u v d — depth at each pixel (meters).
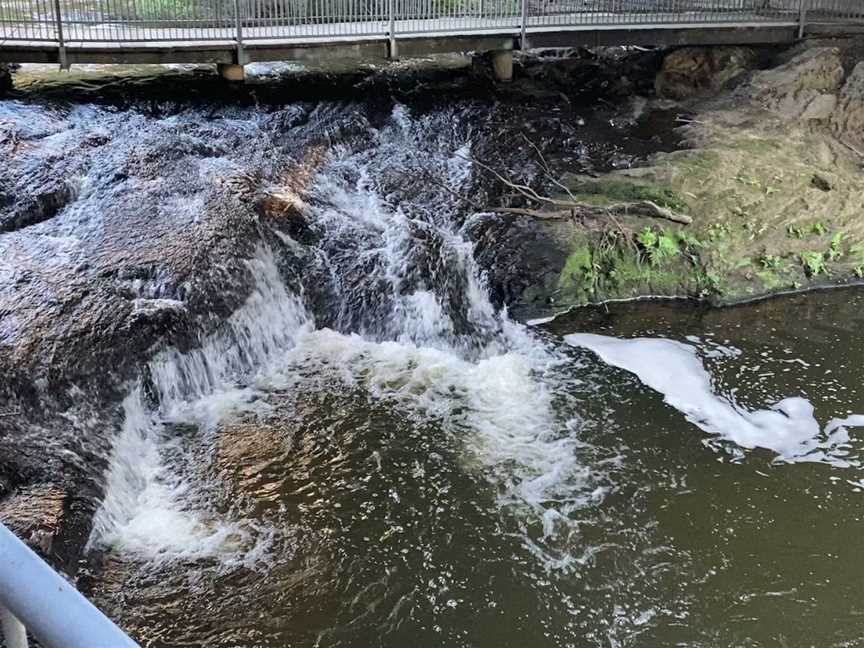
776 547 5.55
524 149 10.15
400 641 4.76
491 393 7.12
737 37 11.73
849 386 7.37
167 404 6.59
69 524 5.03
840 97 10.86
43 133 8.94
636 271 8.77
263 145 9.37
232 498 5.77
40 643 1.14
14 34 9.96
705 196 9.31
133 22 10.26
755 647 4.80
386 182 9.20
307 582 5.12
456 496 5.90
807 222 9.32
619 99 11.70
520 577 5.25
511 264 8.54
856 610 5.06
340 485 5.94
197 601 4.94
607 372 7.48
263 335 7.44
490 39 11.17
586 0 12.26
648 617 4.99
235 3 10.10
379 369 7.38
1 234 7.36
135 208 7.86
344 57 10.65
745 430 6.77
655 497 5.98
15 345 6.08
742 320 8.44
